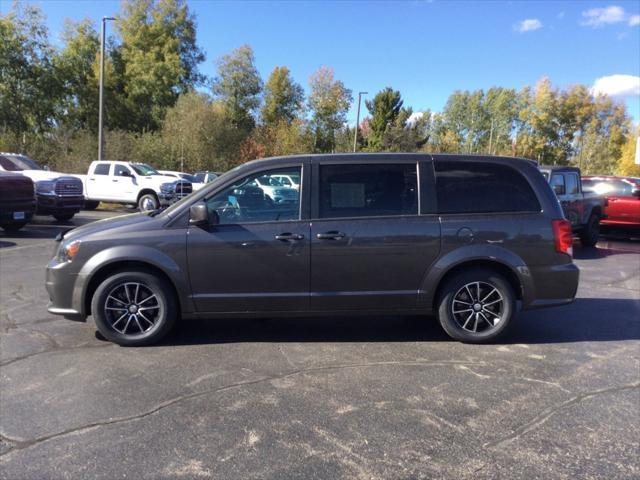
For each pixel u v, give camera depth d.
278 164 4.84
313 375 4.20
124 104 46.09
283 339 5.11
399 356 4.66
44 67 40.69
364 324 5.63
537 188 4.97
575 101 66.94
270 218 4.77
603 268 9.77
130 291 4.81
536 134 69.12
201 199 4.80
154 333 4.80
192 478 2.79
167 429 3.30
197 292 4.73
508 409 3.62
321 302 4.80
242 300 4.77
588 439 3.22
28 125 40.78
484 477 2.81
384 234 4.74
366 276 4.78
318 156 4.89
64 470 2.85
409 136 49.25
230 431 3.29
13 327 5.39
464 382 4.09
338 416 3.50
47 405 3.62
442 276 4.83
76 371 4.23
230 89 55.09
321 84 50.69
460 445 3.14
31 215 12.62
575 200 11.65
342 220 4.77
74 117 44.50
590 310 6.42
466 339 4.96
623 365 4.50
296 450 3.07
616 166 64.81
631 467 2.91
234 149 42.78
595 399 3.80
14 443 3.12
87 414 3.49
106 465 2.90
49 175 15.41
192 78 50.91
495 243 4.81
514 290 5.02
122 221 4.97
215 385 3.98
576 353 4.80
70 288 4.72
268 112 56.66
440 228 4.78
